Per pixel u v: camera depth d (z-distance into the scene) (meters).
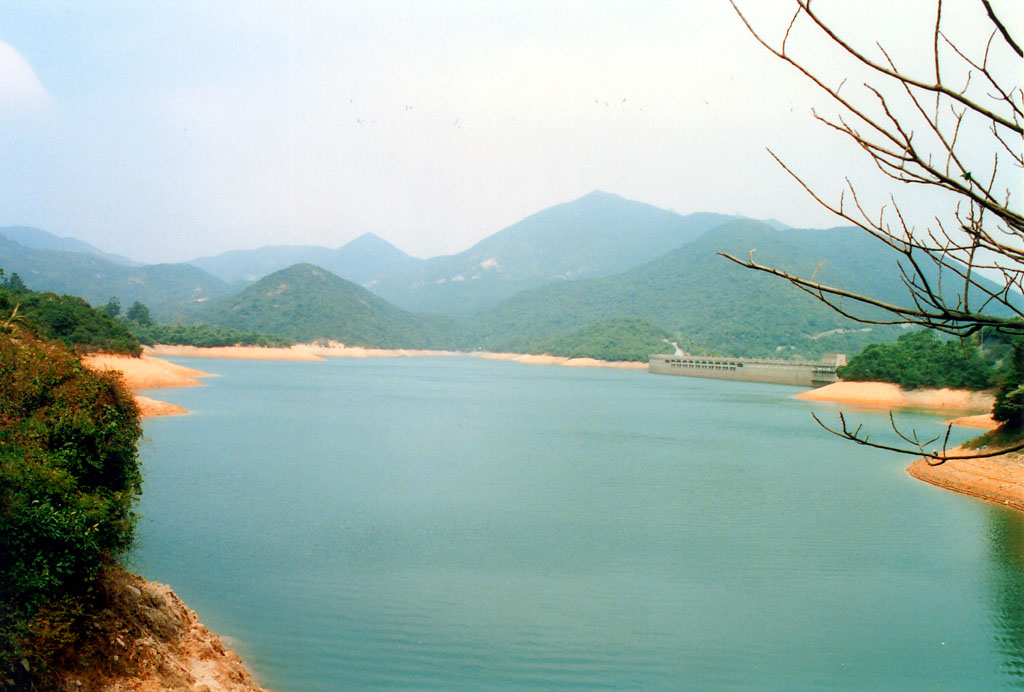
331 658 20.59
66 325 91.50
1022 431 50.78
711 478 50.16
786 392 143.88
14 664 14.27
